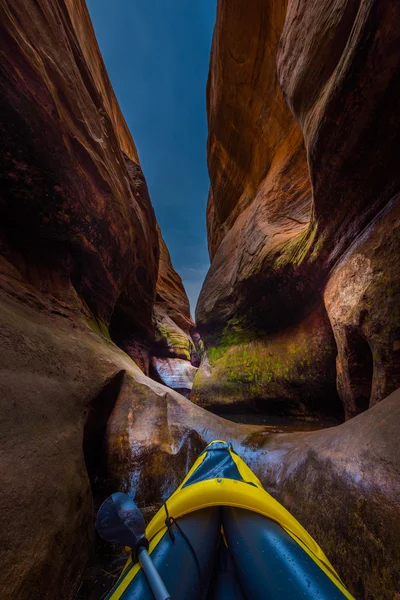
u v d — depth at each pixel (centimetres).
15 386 183
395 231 334
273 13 833
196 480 151
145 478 280
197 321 1279
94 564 177
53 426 197
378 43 270
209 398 991
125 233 614
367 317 359
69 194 410
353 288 398
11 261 363
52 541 140
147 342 1244
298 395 686
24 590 113
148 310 1109
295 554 99
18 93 303
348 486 174
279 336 786
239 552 105
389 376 321
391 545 130
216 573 108
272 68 914
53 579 133
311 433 318
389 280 332
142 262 895
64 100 387
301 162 824
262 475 283
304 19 438
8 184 344
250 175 1263
